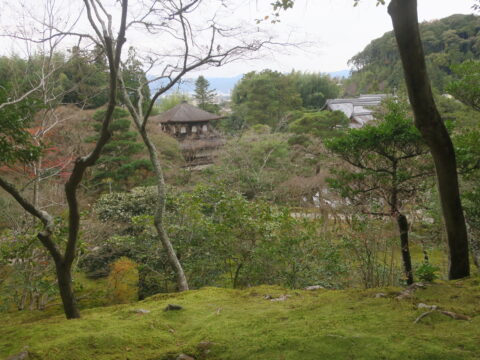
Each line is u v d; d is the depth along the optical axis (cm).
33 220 663
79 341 270
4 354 263
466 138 579
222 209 704
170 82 493
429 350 211
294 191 1591
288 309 320
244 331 277
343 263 610
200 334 282
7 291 688
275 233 676
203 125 2814
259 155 1931
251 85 3984
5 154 328
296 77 4853
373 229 533
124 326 304
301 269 651
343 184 562
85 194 1434
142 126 549
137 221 792
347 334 241
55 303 816
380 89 4691
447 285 317
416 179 556
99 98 1727
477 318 244
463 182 747
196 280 743
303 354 229
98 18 438
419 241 698
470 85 643
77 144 1368
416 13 289
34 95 682
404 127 497
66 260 336
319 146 1708
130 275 930
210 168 1930
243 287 724
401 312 269
